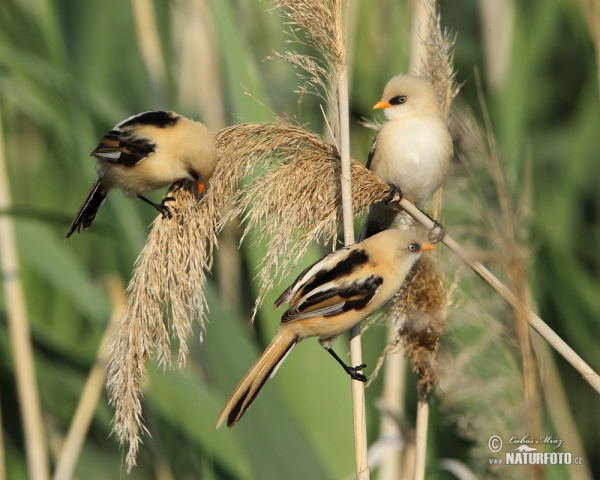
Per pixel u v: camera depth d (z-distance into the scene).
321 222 7.52
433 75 9.56
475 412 7.45
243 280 13.06
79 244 13.38
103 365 11.06
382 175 9.49
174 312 7.24
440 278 8.10
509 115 12.88
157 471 10.80
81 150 11.75
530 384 6.41
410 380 12.35
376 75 13.30
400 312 8.20
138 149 8.88
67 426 12.38
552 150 14.91
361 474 7.46
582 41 14.17
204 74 14.12
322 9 7.36
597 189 13.55
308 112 13.55
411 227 8.95
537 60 13.70
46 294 13.38
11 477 11.90
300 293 8.00
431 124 9.23
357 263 8.00
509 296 6.62
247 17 13.71
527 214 9.26
